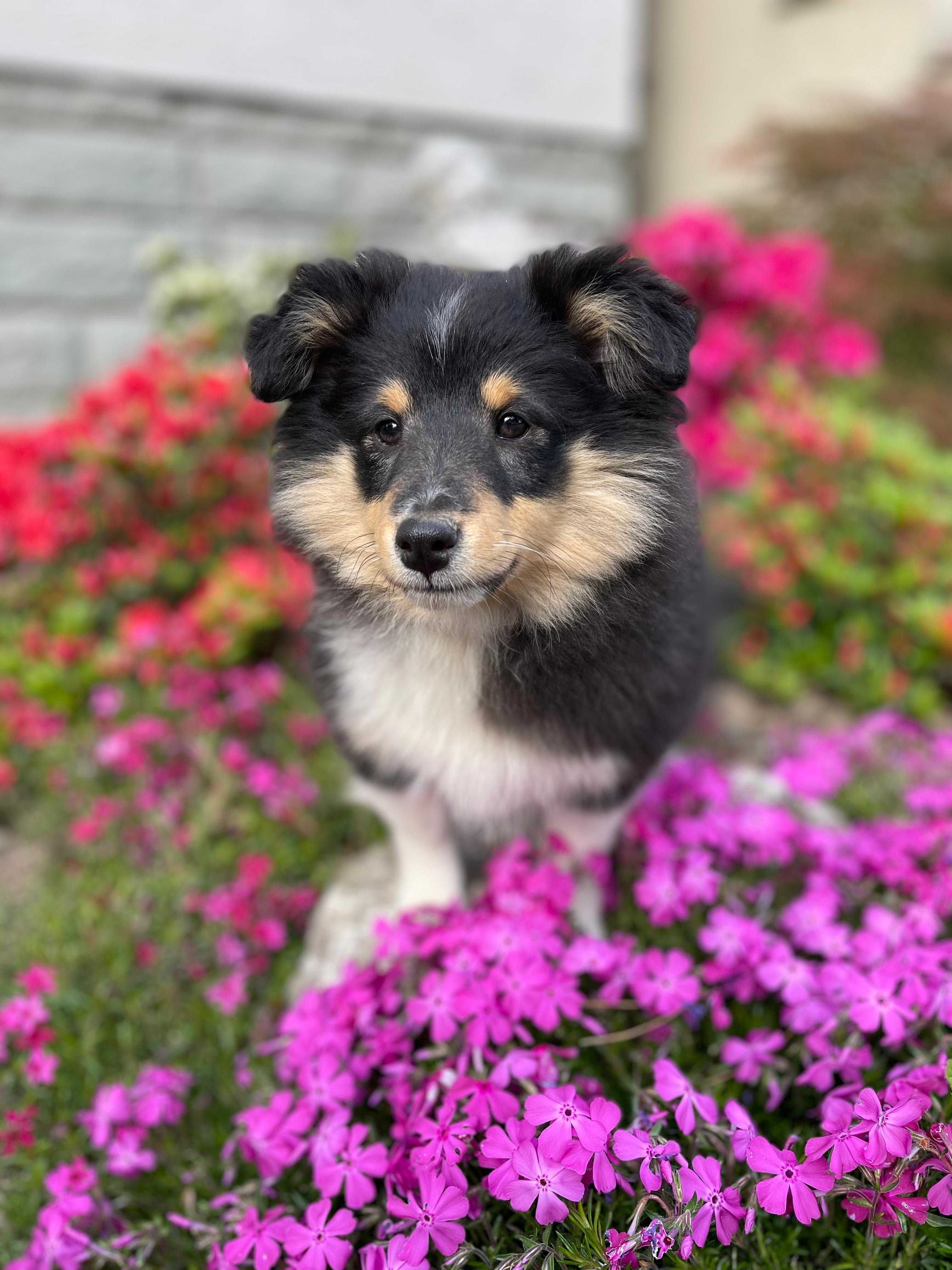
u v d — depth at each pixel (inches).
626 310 12.6
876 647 23.9
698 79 51.1
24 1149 13.4
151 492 24.8
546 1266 9.4
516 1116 10.7
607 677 13.7
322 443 13.9
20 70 32.7
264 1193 11.7
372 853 18.2
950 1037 11.4
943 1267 10.1
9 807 21.6
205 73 35.5
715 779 17.7
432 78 39.7
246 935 16.9
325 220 39.0
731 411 26.3
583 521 13.3
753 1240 10.5
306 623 15.9
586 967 12.6
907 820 17.4
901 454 24.3
